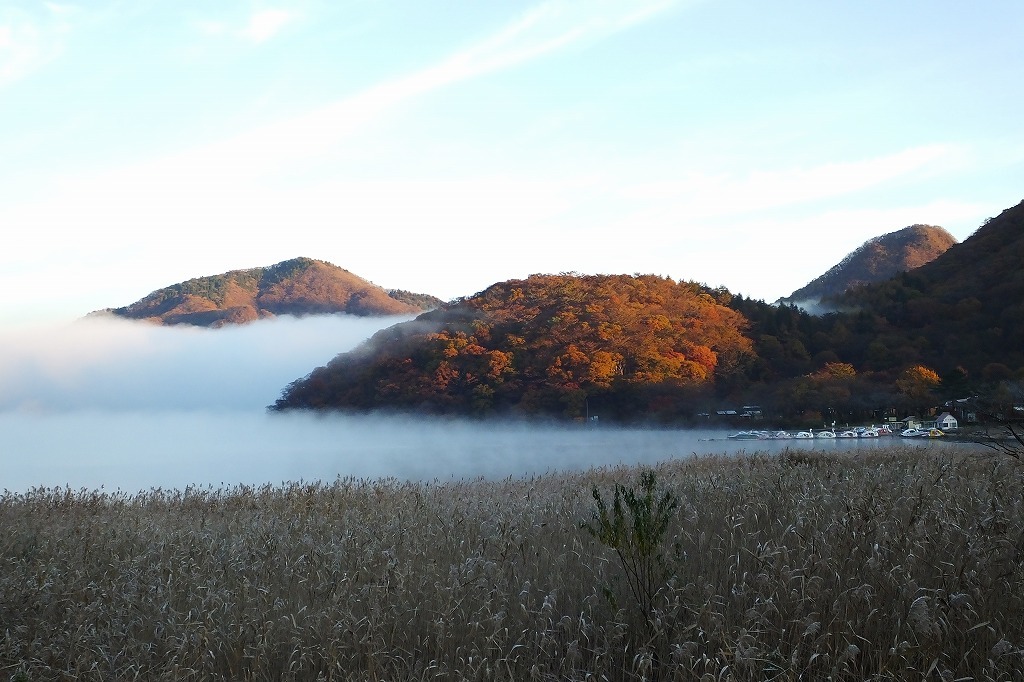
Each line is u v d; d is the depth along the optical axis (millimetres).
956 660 6078
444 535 9930
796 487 10414
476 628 7059
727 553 8148
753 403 90438
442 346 123875
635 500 7426
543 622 7078
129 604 8242
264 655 7105
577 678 6520
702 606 6730
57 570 9344
